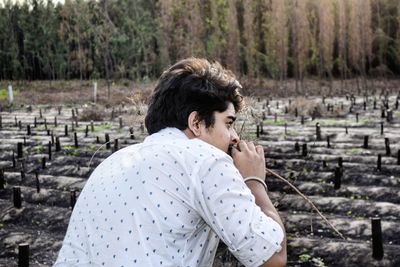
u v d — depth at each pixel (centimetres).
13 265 707
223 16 4888
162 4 4584
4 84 4706
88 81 4712
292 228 786
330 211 856
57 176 1120
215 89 190
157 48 4831
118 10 5019
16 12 5319
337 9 5231
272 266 171
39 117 2378
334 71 5266
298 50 4219
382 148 1309
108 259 170
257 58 4853
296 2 4425
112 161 194
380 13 5425
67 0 4822
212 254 183
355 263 655
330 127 1769
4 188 1034
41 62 5291
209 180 173
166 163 176
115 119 2123
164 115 193
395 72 5291
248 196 175
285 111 2269
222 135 192
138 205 172
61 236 799
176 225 171
